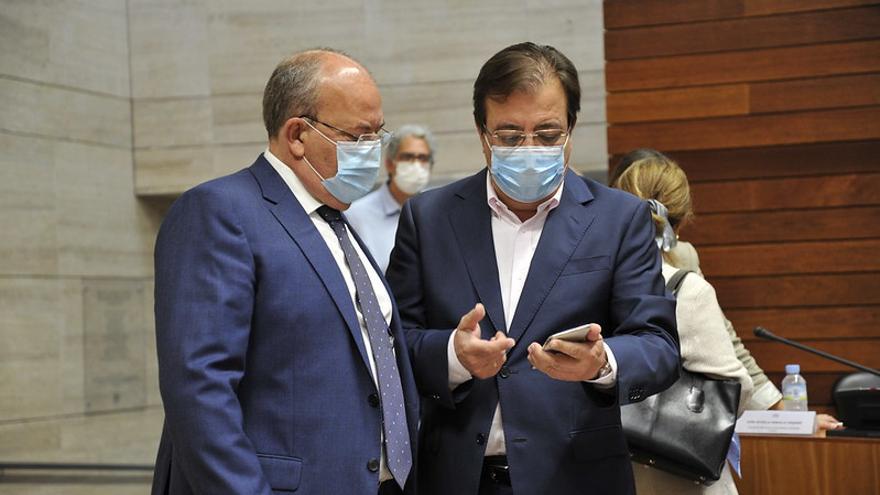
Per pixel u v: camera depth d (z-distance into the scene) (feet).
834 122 16.93
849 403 11.74
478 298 8.02
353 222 17.65
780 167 17.21
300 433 7.14
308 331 7.25
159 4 23.67
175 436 6.80
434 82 22.21
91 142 22.88
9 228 21.03
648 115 17.78
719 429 9.30
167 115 23.68
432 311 8.18
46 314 21.66
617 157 17.95
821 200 17.02
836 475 11.45
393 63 22.39
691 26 17.57
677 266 10.82
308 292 7.30
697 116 17.53
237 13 23.31
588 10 21.52
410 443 7.72
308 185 7.72
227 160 23.36
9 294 20.90
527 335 7.83
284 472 7.04
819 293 16.98
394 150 17.61
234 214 7.25
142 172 23.77
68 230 22.25
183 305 6.94
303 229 7.49
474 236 8.21
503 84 7.80
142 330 23.86
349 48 22.63
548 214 8.18
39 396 21.29
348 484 7.17
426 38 22.25
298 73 7.69
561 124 7.86
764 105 17.24
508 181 7.82
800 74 17.08
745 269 17.33
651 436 9.30
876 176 16.76
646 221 8.23
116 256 23.36
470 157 22.03
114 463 19.94
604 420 7.86
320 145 7.57
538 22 21.75
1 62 21.07
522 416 7.70
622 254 8.04
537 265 7.95
